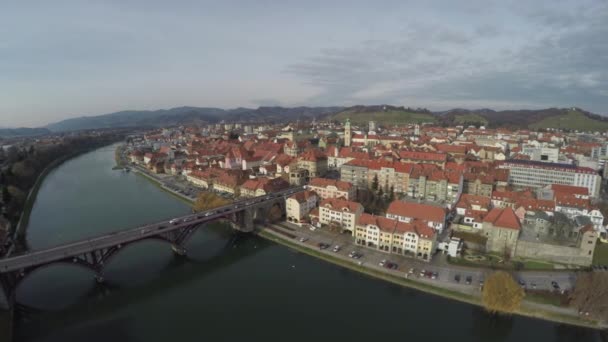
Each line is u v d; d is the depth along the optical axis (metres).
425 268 114.56
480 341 83.88
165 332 88.56
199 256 132.75
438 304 98.44
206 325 91.19
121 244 113.00
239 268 122.44
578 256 113.56
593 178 188.88
